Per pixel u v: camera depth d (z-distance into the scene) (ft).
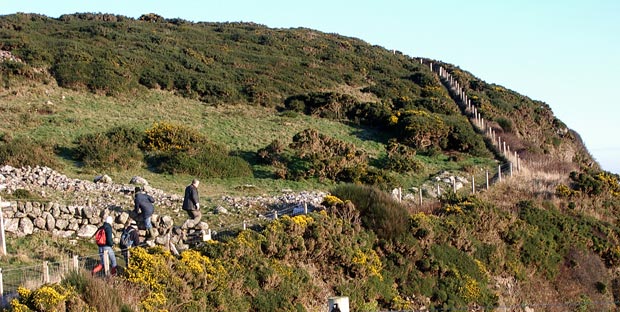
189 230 63.16
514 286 78.59
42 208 62.03
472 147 129.29
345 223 68.28
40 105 125.29
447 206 82.79
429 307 68.33
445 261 73.36
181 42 200.95
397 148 124.67
